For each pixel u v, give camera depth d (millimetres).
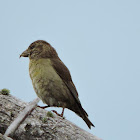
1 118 7152
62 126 7391
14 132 6941
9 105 7391
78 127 7680
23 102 7664
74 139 7230
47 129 7207
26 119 7254
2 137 6031
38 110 7543
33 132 7141
